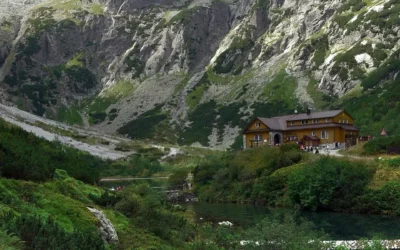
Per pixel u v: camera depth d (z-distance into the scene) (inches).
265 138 3956.7
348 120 4003.4
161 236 1037.8
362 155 2642.7
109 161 4980.3
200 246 997.8
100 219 904.9
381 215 1877.5
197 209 2249.0
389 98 4859.7
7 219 693.9
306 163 2375.7
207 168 3149.6
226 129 6624.0
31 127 6058.1
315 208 2076.8
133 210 1140.5
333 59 7224.4
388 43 6791.3
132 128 7632.9
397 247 1131.9
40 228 662.5
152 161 5226.4
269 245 884.6
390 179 2026.3
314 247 899.4
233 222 1769.2
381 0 7770.7
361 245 1119.0
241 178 2704.2
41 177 1055.0
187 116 7746.1
